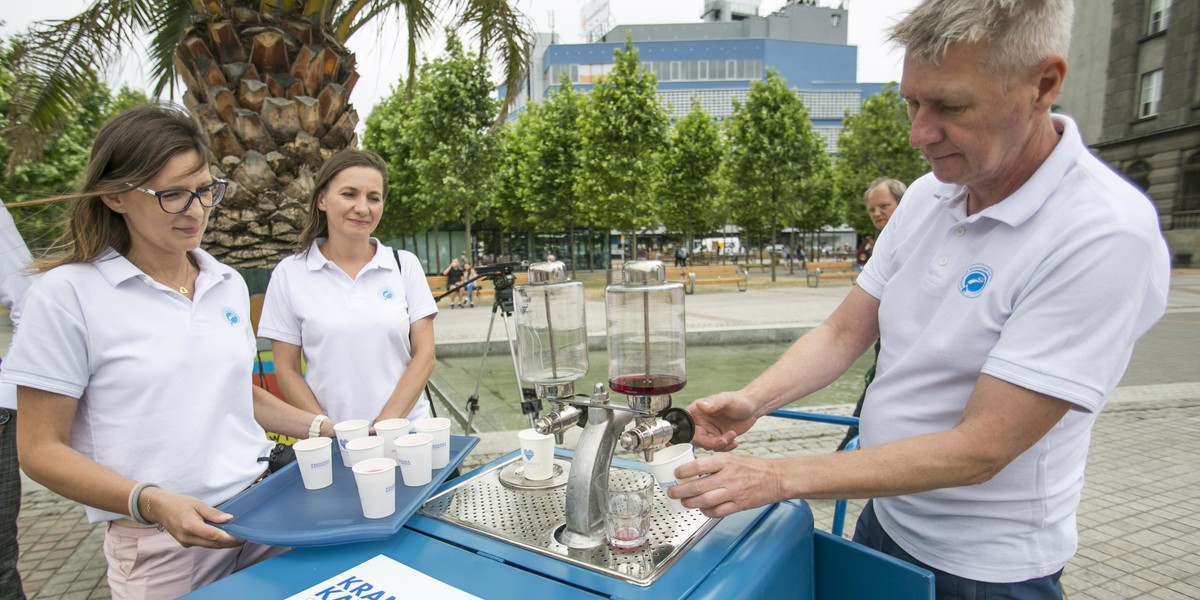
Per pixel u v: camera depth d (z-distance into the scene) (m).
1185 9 18.95
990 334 1.16
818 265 18.44
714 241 45.09
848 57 68.00
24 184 7.86
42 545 3.16
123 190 1.33
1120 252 1.00
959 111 1.05
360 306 2.19
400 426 1.60
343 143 3.66
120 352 1.39
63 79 3.60
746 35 72.81
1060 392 1.00
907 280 1.35
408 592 1.03
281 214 3.42
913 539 1.33
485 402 5.93
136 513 1.27
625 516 1.11
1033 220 1.11
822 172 23.97
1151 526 3.11
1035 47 0.98
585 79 60.53
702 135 21.58
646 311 1.10
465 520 1.29
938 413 1.25
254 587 1.07
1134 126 20.86
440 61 17.34
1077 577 2.70
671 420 1.19
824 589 1.32
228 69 3.30
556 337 1.25
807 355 1.53
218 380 1.54
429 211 20.64
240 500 1.36
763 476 1.03
